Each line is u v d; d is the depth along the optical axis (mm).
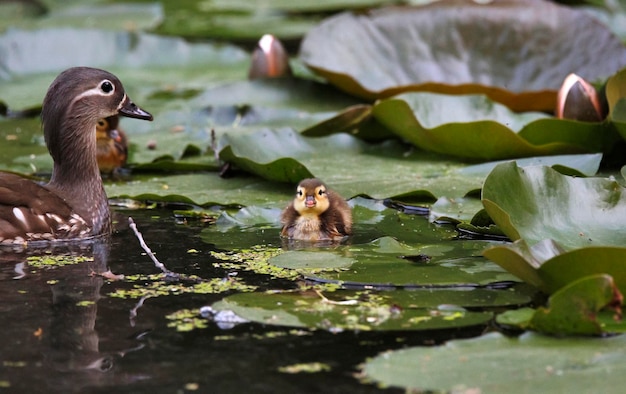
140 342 9969
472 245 13148
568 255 10266
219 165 17078
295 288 11430
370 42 21469
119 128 17828
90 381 9109
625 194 12641
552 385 8656
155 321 10500
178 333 10172
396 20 21656
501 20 21281
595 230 12289
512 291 11219
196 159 17734
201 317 10586
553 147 15953
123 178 17078
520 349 9445
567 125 16094
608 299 9555
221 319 10508
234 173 16875
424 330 10141
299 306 10812
